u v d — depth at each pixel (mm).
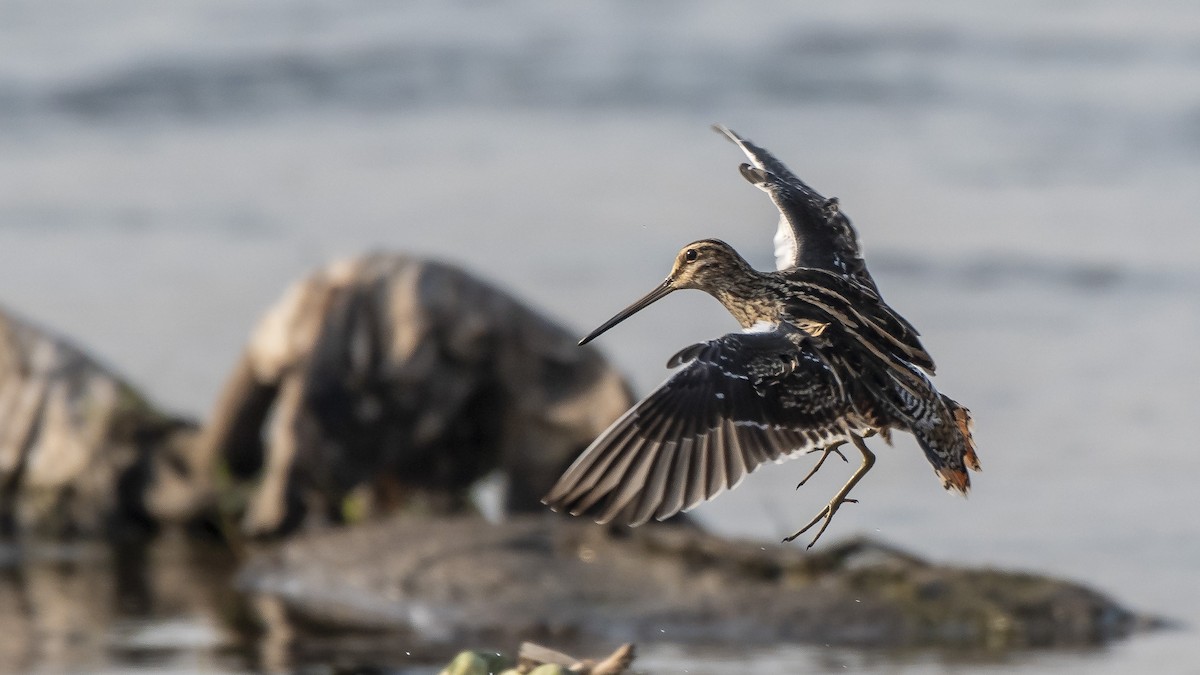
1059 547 14078
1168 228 24109
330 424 14484
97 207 25625
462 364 14375
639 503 7133
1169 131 29547
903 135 29797
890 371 7629
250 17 38312
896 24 39000
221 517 15227
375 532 13977
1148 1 40938
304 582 13555
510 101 32812
